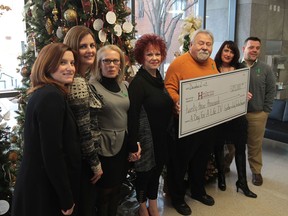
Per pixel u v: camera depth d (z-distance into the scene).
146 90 2.00
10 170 2.07
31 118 1.33
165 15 4.14
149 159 2.09
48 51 1.39
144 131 2.04
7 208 1.97
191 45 2.37
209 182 3.14
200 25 3.01
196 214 2.55
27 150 1.35
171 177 2.58
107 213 2.00
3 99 2.78
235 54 2.73
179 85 2.21
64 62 1.41
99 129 1.77
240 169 2.89
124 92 1.91
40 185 1.34
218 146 2.91
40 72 1.38
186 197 2.84
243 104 2.75
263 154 4.01
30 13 2.35
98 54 1.83
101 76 1.83
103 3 2.32
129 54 2.56
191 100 2.27
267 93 2.96
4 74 2.81
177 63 2.34
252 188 3.03
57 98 1.32
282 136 3.74
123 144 1.88
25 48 2.62
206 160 2.66
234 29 5.03
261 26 5.05
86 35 1.69
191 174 2.74
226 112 2.60
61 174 1.32
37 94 1.33
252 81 2.91
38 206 1.36
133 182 2.51
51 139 1.28
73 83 1.50
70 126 1.39
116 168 1.87
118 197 2.03
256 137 3.04
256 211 2.61
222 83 2.48
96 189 1.81
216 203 2.74
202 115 2.39
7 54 2.78
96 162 1.62
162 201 2.77
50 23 2.22
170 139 2.39
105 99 1.77
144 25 3.96
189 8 4.47
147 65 2.04
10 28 2.74
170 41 4.12
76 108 1.49
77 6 2.25
